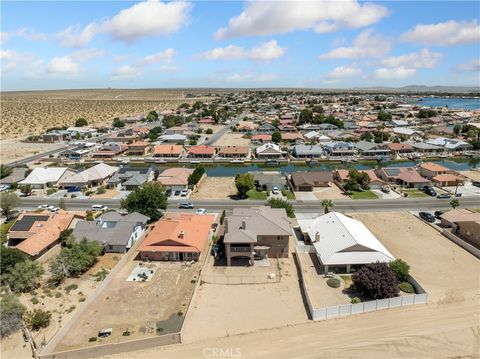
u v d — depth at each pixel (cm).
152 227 7712
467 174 12169
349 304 4888
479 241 6812
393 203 9425
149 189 8381
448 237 7344
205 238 6888
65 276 5912
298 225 7938
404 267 5609
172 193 10269
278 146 16338
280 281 5788
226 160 14762
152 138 18975
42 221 7362
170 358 4191
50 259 6581
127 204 8062
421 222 8144
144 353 4297
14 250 5978
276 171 13500
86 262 6034
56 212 7819
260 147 15850
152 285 5706
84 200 9881
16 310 4828
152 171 11738
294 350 4259
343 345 4312
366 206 9219
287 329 4647
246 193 10031
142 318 4919
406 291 5384
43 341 4403
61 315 4991
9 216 8681
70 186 10862
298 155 14975
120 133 19538
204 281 5809
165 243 6506
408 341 4356
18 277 5500
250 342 4425
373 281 5097
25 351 4353
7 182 11012
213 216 8325
